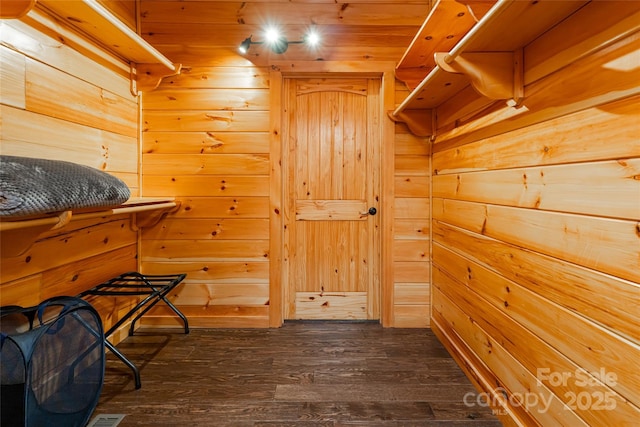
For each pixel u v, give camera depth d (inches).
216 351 80.6
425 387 66.1
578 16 39.2
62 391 49.6
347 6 92.1
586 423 38.6
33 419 43.9
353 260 99.5
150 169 93.6
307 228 99.2
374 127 97.7
